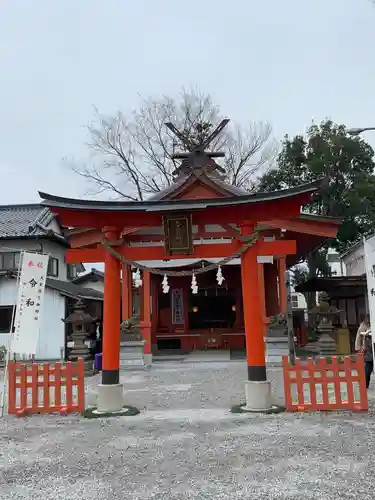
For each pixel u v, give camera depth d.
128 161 31.98
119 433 7.97
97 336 23.64
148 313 18.28
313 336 30.17
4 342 23.17
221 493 5.24
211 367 17.27
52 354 23.05
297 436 7.41
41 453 6.96
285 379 9.35
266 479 5.63
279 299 20.06
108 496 5.27
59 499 5.23
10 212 31.09
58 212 10.02
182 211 9.66
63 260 30.14
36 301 10.41
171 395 11.73
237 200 9.66
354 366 9.20
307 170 30.67
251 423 8.39
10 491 5.51
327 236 17.39
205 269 10.01
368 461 6.16
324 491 5.21
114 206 9.73
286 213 9.94
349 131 14.49
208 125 27.98
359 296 22.97
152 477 5.82
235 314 23.44
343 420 8.41
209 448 6.93
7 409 10.12
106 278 10.12
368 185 28.14
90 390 12.80
